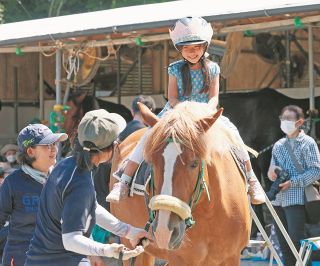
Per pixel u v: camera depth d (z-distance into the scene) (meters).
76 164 5.18
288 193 9.37
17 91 18.69
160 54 17.97
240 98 13.88
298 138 9.30
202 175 5.55
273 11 9.32
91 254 4.95
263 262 10.99
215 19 9.88
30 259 5.34
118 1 19.36
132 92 18.33
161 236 5.12
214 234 6.18
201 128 5.44
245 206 6.46
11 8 21.16
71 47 12.10
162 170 5.34
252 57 17.02
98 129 5.09
